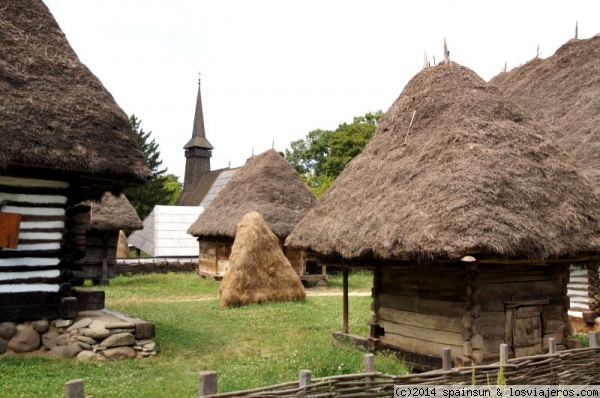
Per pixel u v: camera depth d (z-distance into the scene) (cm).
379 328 1012
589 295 1282
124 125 1006
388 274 1003
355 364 812
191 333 1134
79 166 904
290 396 534
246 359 920
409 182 890
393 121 1100
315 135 5681
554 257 780
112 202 2186
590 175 1169
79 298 1026
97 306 1044
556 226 787
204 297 1830
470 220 733
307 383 549
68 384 421
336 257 1043
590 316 1263
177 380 779
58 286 955
